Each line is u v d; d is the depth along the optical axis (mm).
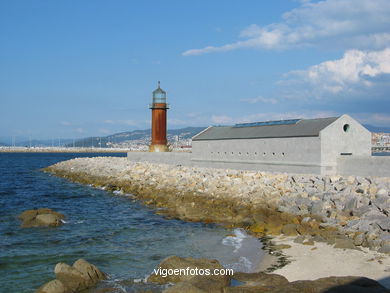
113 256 22047
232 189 36281
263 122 52094
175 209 34531
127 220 31516
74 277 17375
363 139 42406
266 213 29500
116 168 66188
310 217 26594
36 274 19359
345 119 41344
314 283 14867
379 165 36375
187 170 51250
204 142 56438
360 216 25594
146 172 55781
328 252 20375
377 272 17219
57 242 25062
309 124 44031
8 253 22672
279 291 14266
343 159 39938
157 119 71250
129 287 17328
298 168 42406
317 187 33688
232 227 27938
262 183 37250
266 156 46469
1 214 35000
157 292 16625
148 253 22531
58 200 43719
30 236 26578
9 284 18094
